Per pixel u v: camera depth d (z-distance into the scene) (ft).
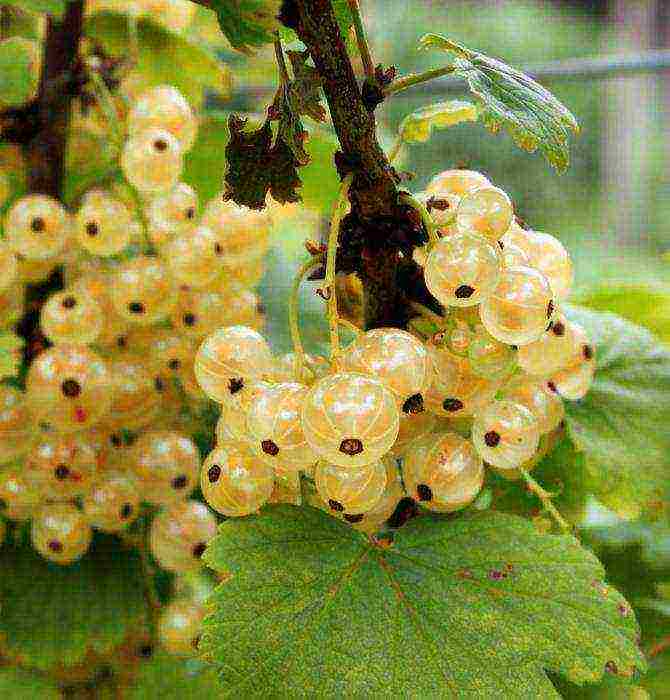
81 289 0.69
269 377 0.60
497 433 0.60
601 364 0.75
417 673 0.57
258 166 0.59
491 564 0.60
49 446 0.69
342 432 0.54
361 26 0.59
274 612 0.58
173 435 0.70
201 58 0.84
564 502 0.72
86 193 0.76
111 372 0.70
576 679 0.58
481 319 0.59
